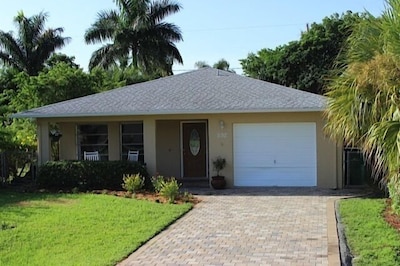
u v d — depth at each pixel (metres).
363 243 8.18
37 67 47.28
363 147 9.24
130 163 16.39
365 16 8.72
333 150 16.48
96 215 11.23
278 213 11.66
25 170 18.73
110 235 9.23
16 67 46.94
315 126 16.62
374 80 8.07
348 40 9.19
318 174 16.62
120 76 38.25
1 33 46.62
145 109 16.66
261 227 10.03
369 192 15.07
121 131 19.75
